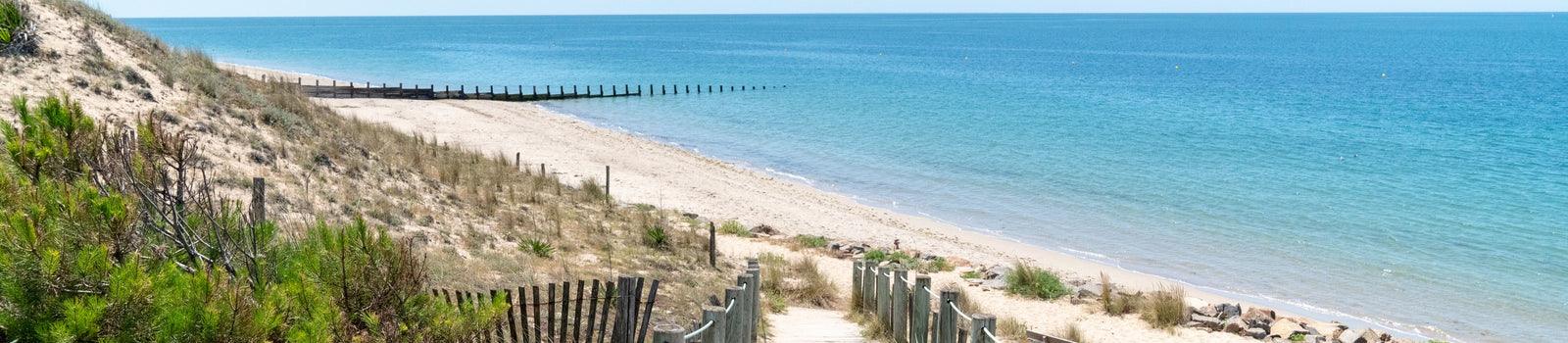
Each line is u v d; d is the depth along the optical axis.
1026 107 54.72
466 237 16.16
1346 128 45.72
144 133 8.22
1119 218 26.59
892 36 188.62
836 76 79.50
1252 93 66.00
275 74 62.94
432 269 11.70
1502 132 44.62
